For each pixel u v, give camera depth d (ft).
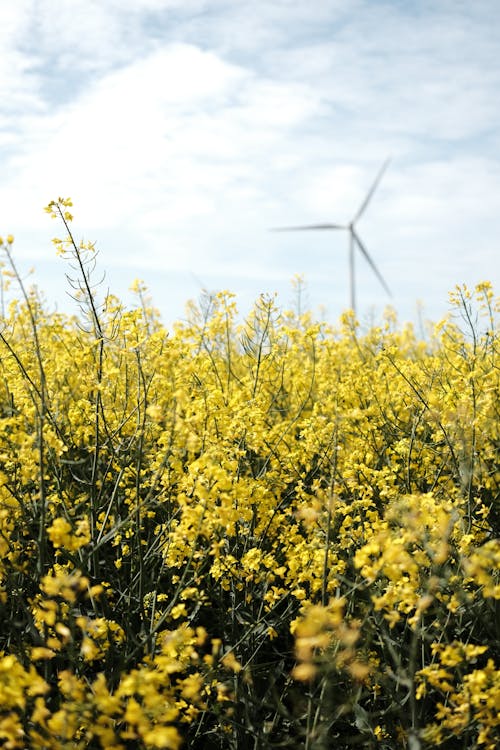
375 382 18.78
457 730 9.46
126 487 14.83
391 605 9.71
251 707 10.85
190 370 12.30
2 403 15.70
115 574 13.47
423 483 15.69
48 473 14.07
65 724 7.55
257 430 13.64
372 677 10.77
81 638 11.04
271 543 13.78
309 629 7.80
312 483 15.35
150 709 7.85
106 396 15.48
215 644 9.25
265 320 17.49
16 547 12.26
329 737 10.10
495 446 16.49
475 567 8.93
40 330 19.69
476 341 17.10
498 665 11.57
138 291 17.80
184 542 11.16
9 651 11.30
